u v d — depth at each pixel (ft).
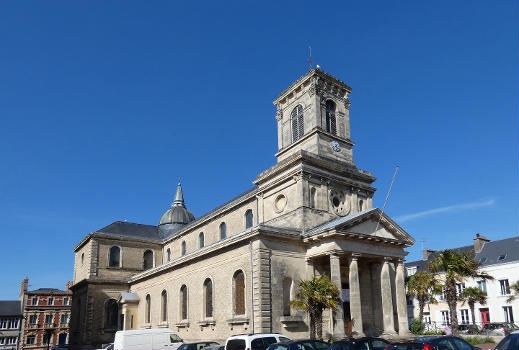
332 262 97.86
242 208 136.36
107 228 178.50
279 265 99.71
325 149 125.18
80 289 168.96
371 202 128.16
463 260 100.17
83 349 150.41
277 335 71.15
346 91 138.62
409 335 103.86
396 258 109.70
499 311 163.02
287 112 139.03
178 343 103.55
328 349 61.05
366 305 110.52
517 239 175.94
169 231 200.75
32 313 257.34
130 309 153.07
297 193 112.68
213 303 110.11
